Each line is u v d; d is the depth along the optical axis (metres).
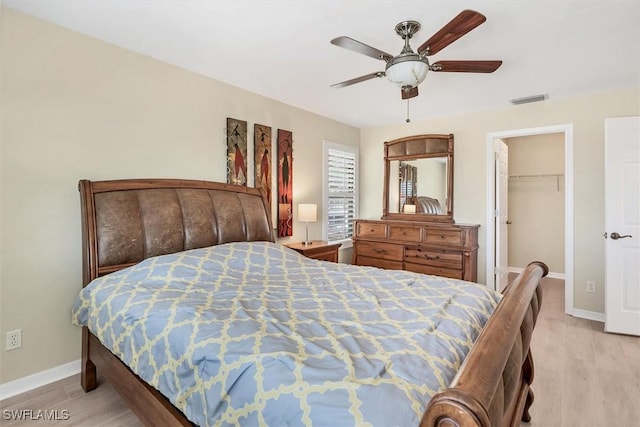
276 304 1.66
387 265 4.36
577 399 2.05
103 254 2.18
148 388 1.49
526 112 3.80
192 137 2.92
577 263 3.54
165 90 2.73
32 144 2.08
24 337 2.08
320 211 4.38
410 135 4.66
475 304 1.67
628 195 3.03
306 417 0.88
